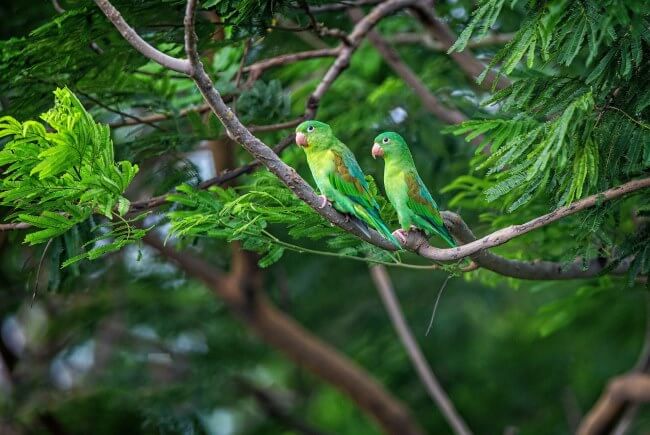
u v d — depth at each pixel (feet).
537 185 27.81
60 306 58.54
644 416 66.85
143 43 26.66
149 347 64.18
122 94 37.96
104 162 28.71
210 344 63.98
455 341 64.34
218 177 36.65
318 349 57.31
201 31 34.83
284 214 31.01
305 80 53.78
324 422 74.59
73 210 29.53
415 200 30.73
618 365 62.75
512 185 26.94
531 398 63.98
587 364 63.72
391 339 64.23
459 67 52.16
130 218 34.45
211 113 36.65
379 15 40.09
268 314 56.24
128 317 61.36
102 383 59.16
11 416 54.85
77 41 33.60
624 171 27.66
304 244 56.08
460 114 49.11
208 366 61.72
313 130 30.86
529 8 27.04
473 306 65.16
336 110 50.37
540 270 32.58
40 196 29.09
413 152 49.26
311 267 59.26
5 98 38.70
